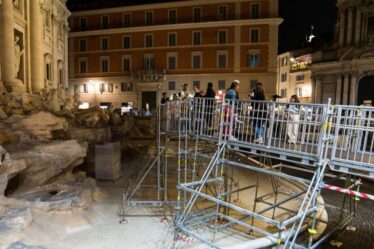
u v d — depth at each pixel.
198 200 12.32
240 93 46.12
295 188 14.62
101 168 14.83
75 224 9.34
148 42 48.66
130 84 49.75
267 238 8.45
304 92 54.62
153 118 33.31
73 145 12.45
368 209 12.16
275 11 44.16
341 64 35.88
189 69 47.50
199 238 7.87
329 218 11.05
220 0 45.44
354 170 6.65
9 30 21.02
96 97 51.25
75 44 51.28
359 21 34.66
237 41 45.50
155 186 12.67
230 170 16.02
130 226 9.77
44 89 25.58
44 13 28.67
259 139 8.66
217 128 9.55
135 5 48.31
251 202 12.91
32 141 12.17
